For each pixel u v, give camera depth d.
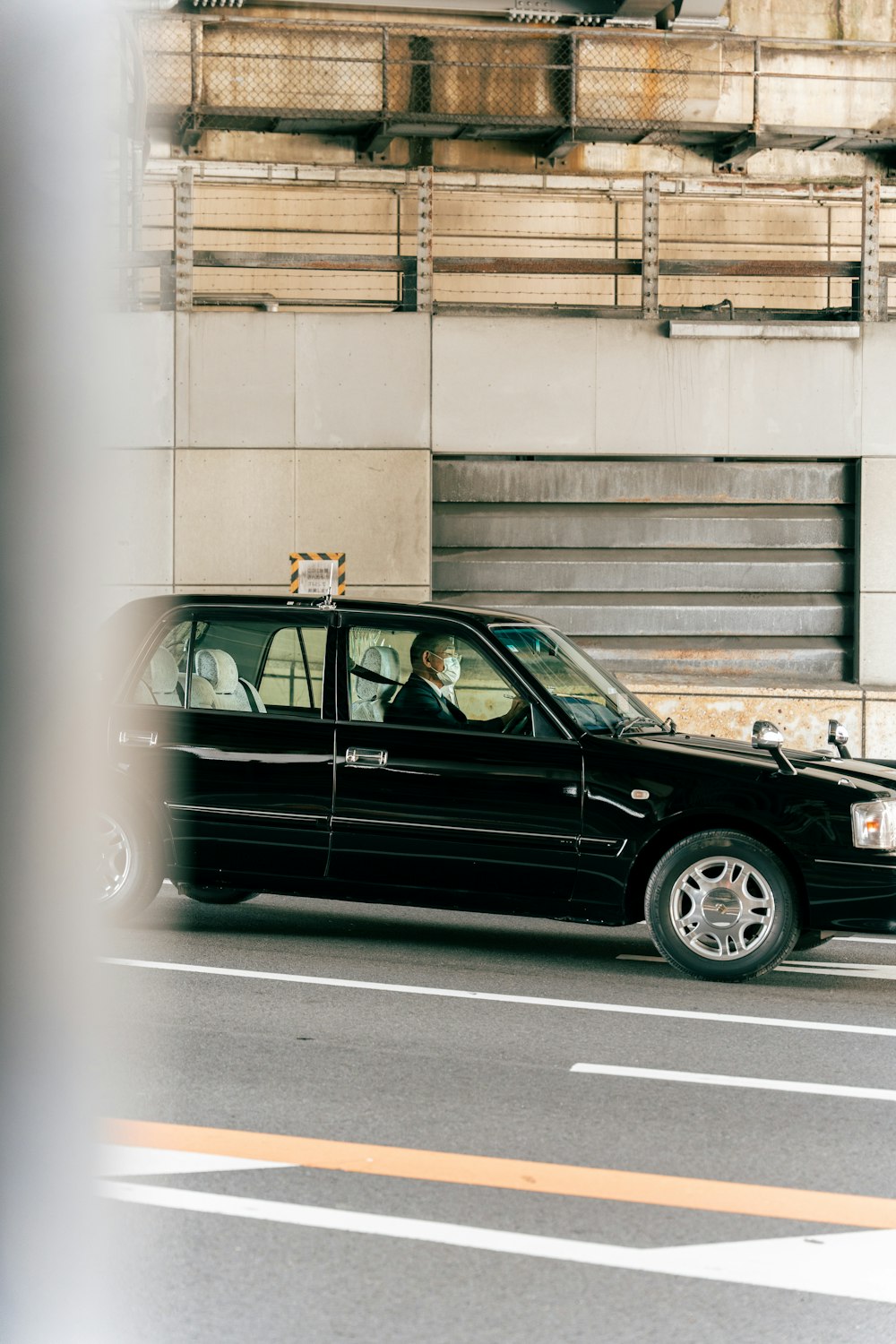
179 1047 6.65
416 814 8.82
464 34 20.08
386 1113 5.80
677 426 17.77
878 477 17.80
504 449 17.73
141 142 19.12
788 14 20.77
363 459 17.66
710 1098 6.15
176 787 9.19
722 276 18.38
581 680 9.36
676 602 17.98
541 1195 4.96
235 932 9.62
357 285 20.12
